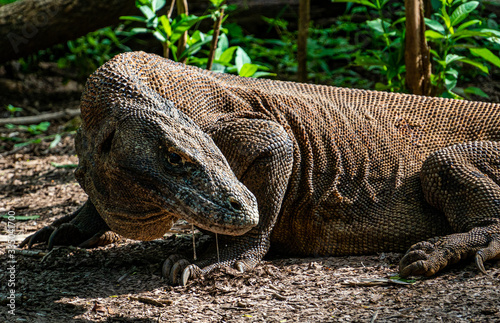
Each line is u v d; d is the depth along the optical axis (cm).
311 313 385
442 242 462
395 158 557
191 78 522
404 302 390
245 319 381
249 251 502
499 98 1004
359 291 423
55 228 577
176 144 396
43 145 1033
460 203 506
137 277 480
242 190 396
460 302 377
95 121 457
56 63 1636
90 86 470
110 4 1115
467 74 1084
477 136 570
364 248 539
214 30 814
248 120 511
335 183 539
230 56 823
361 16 1355
